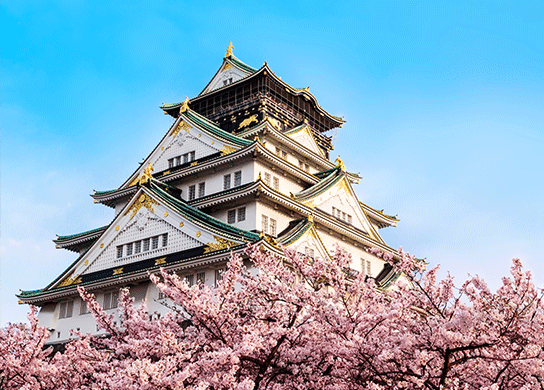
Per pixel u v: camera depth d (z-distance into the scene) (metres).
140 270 46.22
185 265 43.78
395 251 59.62
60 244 61.16
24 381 23.53
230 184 53.59
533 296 19.53
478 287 20.55
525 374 17.94
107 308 48.47
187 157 58.75
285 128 64.44
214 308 18.62
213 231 44.31
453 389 19.36
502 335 17.94
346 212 57.66
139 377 15.72
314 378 19.84
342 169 58.81
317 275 22.25
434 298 20.64
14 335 24.06
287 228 49.38
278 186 54.81
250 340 18.06
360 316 19.34
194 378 18.36
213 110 67.81
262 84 63.91
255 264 23.80
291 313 21.53
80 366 24.45
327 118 71.88
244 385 16.09
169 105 71.44
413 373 18.05
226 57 70.69
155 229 48.94
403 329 20.62
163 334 17.81
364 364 19.25
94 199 61.41
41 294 51.91
